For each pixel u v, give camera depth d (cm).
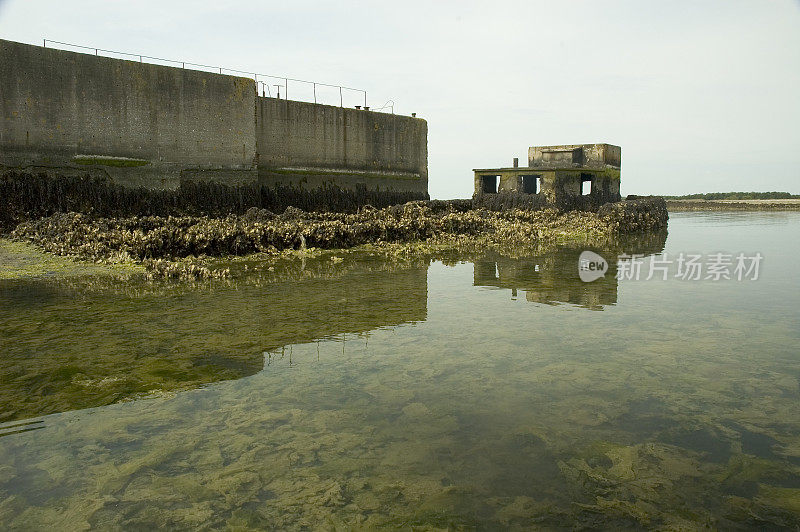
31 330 528
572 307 647
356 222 1448
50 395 369
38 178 1297
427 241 1405
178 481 266
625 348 474
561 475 265
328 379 397
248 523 233
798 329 541
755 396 363
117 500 251
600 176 2423
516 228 1572
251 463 281
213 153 1598
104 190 1396
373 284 809
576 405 348
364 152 2195
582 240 1597
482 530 225
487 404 350
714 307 648
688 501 244
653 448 292
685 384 385
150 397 365
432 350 467
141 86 1448
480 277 880
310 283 815
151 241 1022
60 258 969
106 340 495
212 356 450
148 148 1467
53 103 1312
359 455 287
